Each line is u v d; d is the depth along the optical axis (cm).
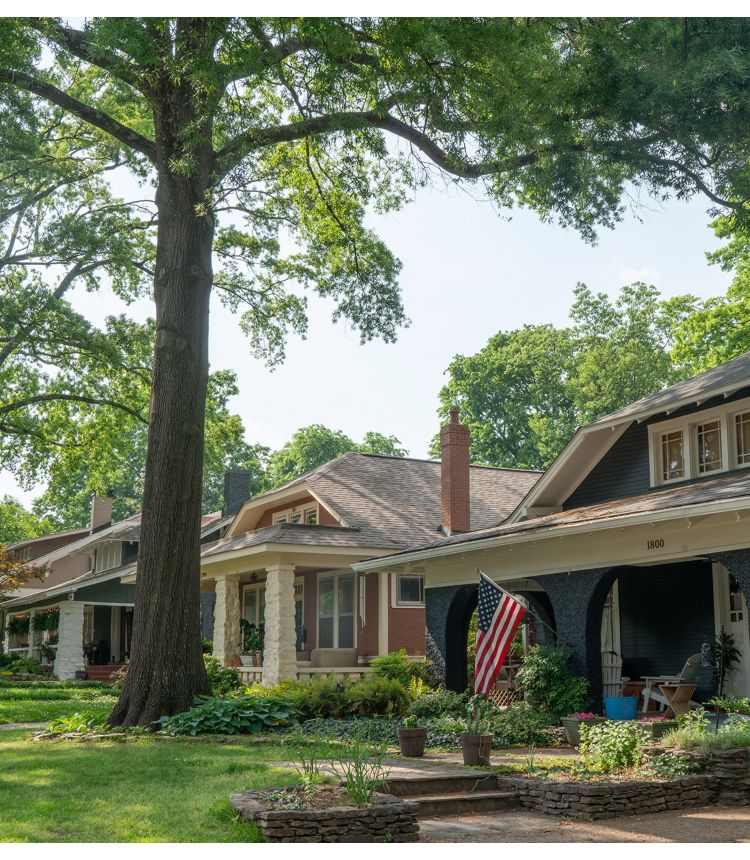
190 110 1712
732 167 1593
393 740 1450
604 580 1655
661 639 1897
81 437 3547
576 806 977
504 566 1886
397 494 2898
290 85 1617
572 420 5441
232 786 992
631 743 1112
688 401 1759
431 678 2048
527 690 1661
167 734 1499
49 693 2584
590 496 2097
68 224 2811
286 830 807
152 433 1692
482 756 1153
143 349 3150
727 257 3888
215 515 4400
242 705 1590
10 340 2962
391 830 841
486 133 1627
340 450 6969
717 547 1430
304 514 2977
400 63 1555
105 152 3006
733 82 1394
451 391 5844
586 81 1512
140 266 3083
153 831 818
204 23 1509
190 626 1645
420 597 2631
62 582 4966
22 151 2320
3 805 915
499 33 1452
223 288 2534
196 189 1731
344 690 1808
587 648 1653
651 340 5262
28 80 1781
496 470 3316
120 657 4384
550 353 5509
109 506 5316
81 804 917
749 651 1686
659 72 1475
